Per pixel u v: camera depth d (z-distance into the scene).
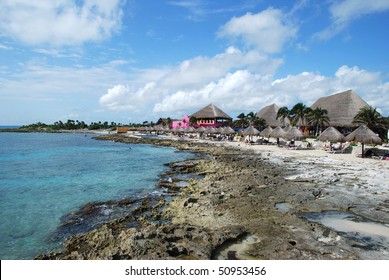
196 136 77.38
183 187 18.06
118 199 15.98
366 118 39.31
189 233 9.77
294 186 17.27
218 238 9.40
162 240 9.08
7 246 10.18
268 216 11.91
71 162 32.03
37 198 16.50
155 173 24.59
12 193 17.67
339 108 53.56
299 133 41.94
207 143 56.56
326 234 9.96
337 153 35.12
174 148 51.78
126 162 32.12
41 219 12.90
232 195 15.13
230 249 9.00
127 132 119.75
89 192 17.86
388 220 11.61
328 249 8.76
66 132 138.50
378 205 13.43
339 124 50.19
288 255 8.38
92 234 10.10
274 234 9.88
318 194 15.33
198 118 84.25
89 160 33.91
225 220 11.44
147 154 41.31
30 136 100.31
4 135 107.69
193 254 8.53
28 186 19.58
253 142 53.25
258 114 77.44
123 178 22.31
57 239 10.71
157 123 110.25
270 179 19.48
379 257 8.35
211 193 15.67
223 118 82.50
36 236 11.02
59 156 38.16
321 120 50.66
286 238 9.55
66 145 58.59
